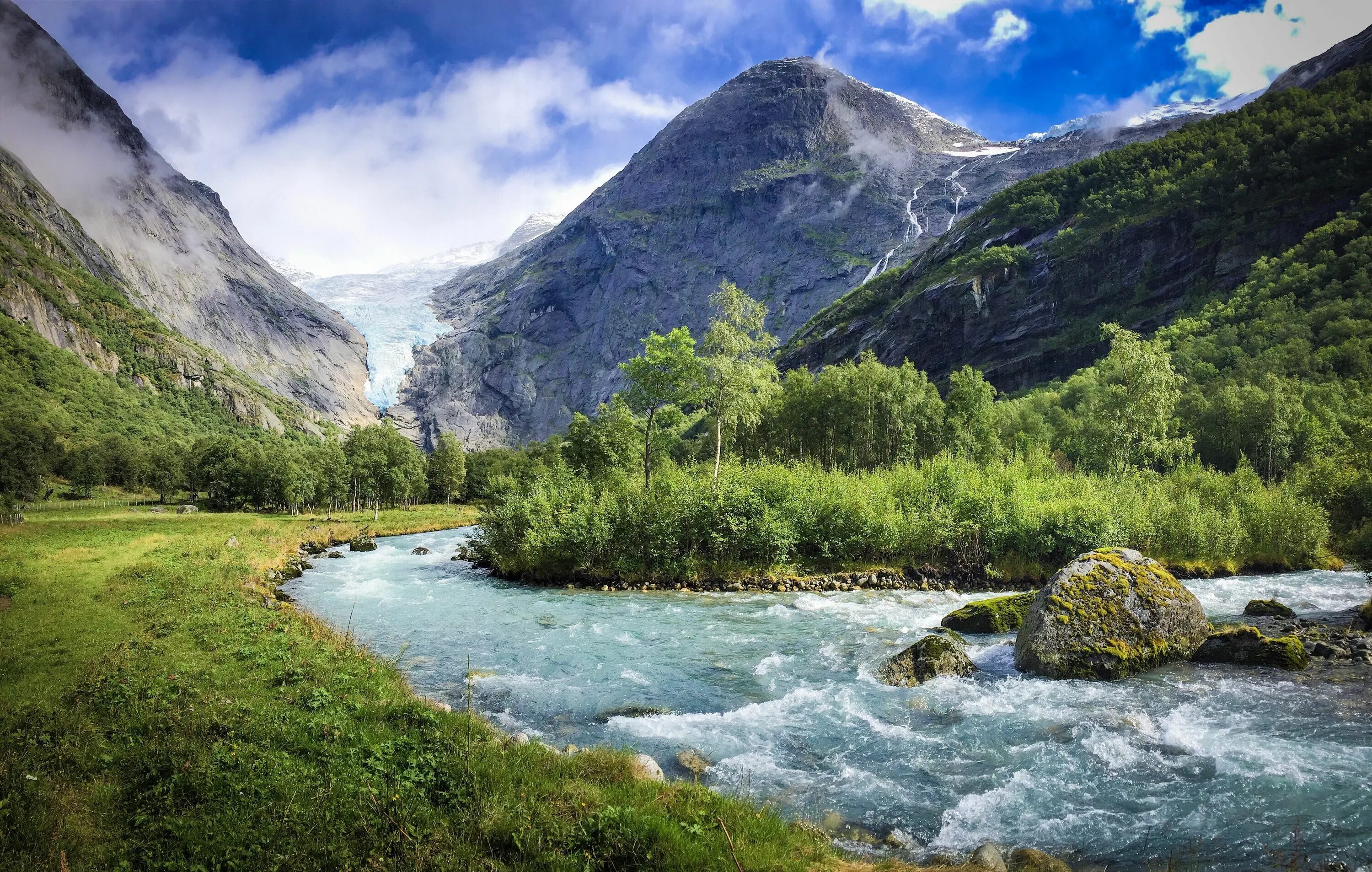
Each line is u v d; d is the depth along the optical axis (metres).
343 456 113.62
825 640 23.94
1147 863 9.48
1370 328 97.31
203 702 13.17
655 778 11.26
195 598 25.86
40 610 23.75
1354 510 44.81
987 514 39.22
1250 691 16.83
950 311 192.50
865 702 16.83
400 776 9.77
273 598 30.56
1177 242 160.88
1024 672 19.28
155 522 80.44
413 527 82.75
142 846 7.82
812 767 13.02
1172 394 57.72
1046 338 175.38
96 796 9.12
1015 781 12.16
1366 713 15.03
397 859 7.54
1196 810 10.95
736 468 46.25
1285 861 9.38
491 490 51.91
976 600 32.66
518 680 19.02
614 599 33.75
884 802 11.52
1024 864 9.33
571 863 7.64
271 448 144.25
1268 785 11.73
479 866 7.48
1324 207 138.75
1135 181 185.88
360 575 43.81
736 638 24.31
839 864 8.80
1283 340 105.88
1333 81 175.25
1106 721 14.98
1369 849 9.66
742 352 52.25
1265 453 79.19
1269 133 165.50
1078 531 38.47
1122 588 20.05
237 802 8.88
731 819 9.48
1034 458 66.75
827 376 89.75
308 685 14.97
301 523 84.38
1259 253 144.12
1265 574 40.66
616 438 61.81
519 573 41.28
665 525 39.00
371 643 23.38
